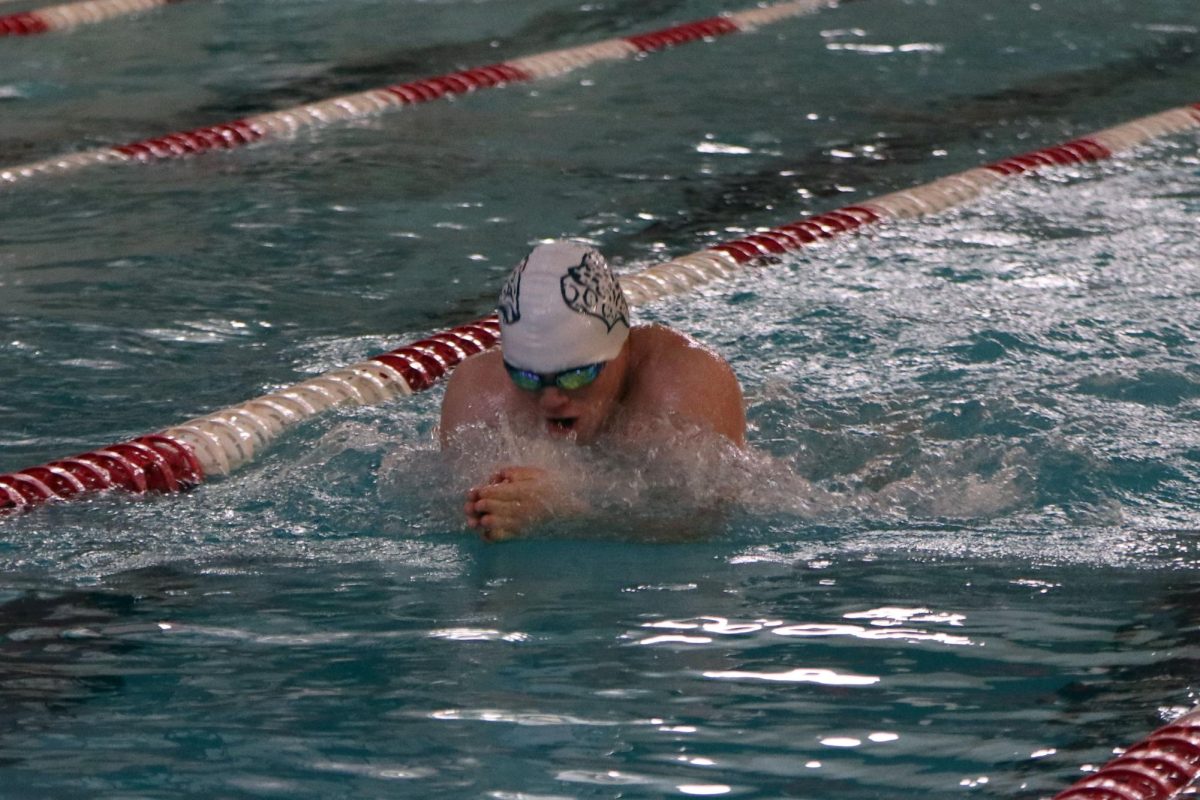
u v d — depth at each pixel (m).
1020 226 20.17
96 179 22.25
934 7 35.19
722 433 11.62
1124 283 17.41
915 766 7.64
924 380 14.34
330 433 13.48
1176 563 10.41
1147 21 33.44
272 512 11.77
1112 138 24.69
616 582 10.18
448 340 15.88
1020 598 9.82
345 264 18.47
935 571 10.32
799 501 11.45
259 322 16.44
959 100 27.25
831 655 8.97
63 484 12.14
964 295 17.17
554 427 11.42
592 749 7.87
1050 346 15.27
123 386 14.52
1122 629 9.26
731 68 29.84
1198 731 7.93
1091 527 11.14
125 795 7.51
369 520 11.54
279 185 21.92
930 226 20.31
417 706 8.39
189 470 12.57
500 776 7.61
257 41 32.16
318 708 8.41
